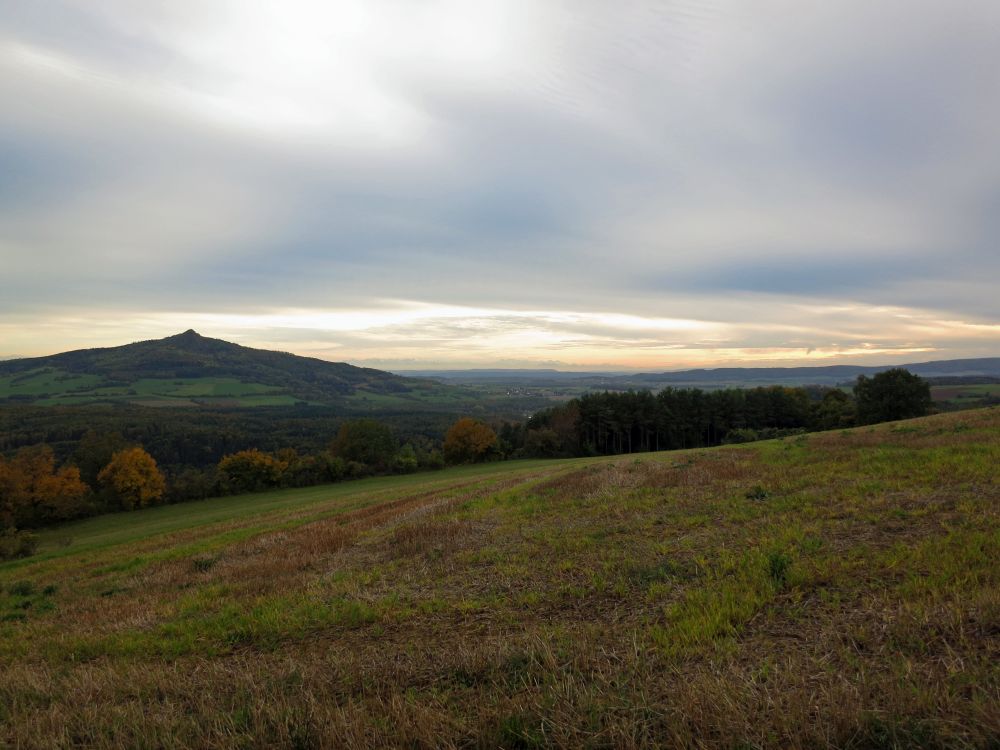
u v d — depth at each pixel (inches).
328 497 1594.5
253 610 330.0
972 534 267.9
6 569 854.5
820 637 192.9
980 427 663.1
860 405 2329.0
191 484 2208.4
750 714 146.8
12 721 203.8
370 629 274.2
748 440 2422.5
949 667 156.5
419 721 162.9
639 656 195.0
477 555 396.2
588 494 598.2
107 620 370.3
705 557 308.3
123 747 173.0
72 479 1932.8
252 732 171.3
